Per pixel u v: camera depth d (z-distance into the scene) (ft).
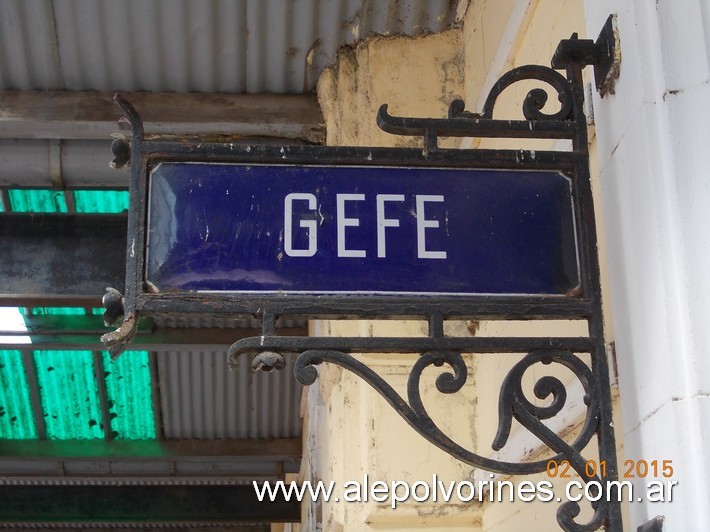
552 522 9.61
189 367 28.89
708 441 5.93
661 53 6.78
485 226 7.02
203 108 16.72
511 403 6.60
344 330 14.33
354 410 13.88
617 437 7.94
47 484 35.27
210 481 33.32
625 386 6.94
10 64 16.31
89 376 29.14
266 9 15.35
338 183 7.10
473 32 14.58
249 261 6.86
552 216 7.10
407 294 6.81
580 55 7.54
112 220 17.44
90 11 15.43
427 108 15.08
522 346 6.75
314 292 6.78
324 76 16.01
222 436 31.42
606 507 6.44
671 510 6.07
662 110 6.68
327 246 6.92
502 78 7.52
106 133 16.84
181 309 6.70
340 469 14.07
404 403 6.58
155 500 35.42
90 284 16.97
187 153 7.12
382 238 6.95
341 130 15.31
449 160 7.18
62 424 30.25
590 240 6.97
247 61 16.30
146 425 30.78
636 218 6.88
